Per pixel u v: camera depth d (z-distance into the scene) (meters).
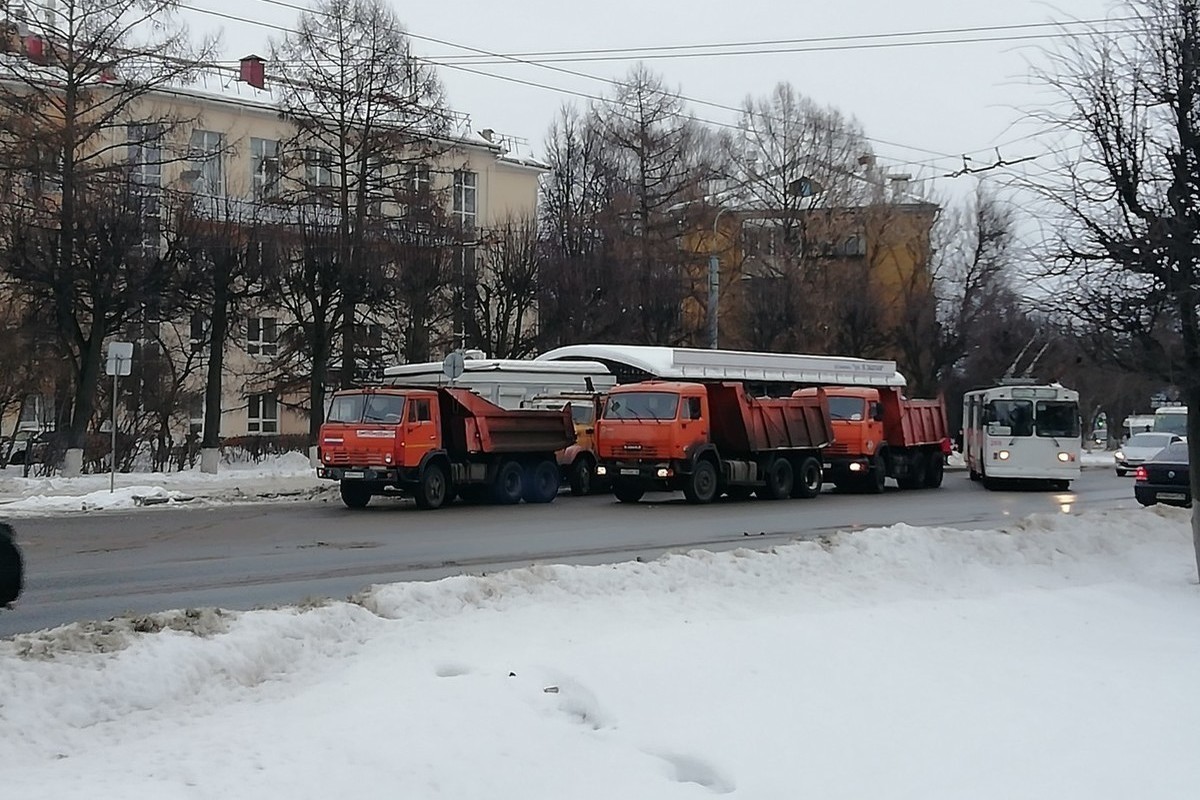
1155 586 13.34
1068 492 32.75
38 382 30.08
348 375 35.28
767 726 7.09
